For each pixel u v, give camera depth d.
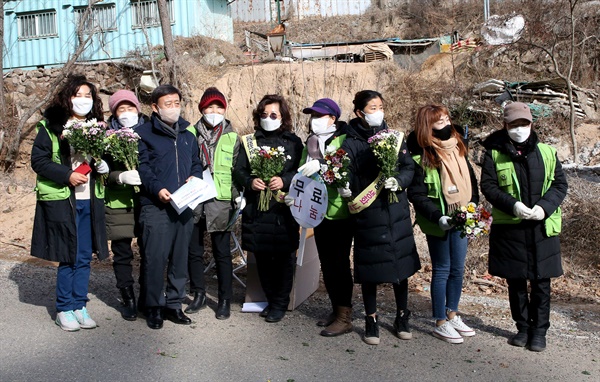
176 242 5.70
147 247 5.52
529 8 16.95
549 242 5.26
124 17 18.94
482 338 5.57
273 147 5.91
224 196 5.91
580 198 9.23
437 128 5.42
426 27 23.56
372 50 18.20
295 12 27.53
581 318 6.42
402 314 5.48
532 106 12.84
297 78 14.77
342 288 5.58
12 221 10.84
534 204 5.21
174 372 4.68
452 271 5.52
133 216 5.86
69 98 5.42
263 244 5.86
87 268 5.61
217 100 6.02
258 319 6.02
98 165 5.37
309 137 5.92
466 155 5.55
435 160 5.38
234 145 6.05
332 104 5.84
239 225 8.87
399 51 19.53
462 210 4.97
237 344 5.30
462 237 5.06
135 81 16.23
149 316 5.69
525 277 5.21
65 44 19.39
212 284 7.38
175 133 5.67
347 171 5.21
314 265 6.95
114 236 5.82
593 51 15.09
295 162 6.00
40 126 5.41
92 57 19.03
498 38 15.16
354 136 5.41
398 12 24.89
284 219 5.86
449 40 19.23
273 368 4.80
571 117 11.84
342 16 26.67
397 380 4.62
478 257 8.46
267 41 20.39
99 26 17.08
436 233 5.38
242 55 18.61
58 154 5.40
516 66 15.23
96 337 5.37
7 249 9.52
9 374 4.59
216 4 20.17
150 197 5.54
